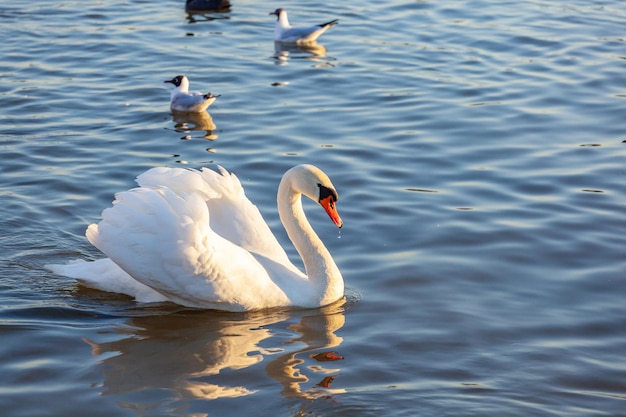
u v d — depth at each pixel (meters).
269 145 15.66
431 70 20.16
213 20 24.92
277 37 22.89
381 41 22.67
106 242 10.23
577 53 21.22
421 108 17.55
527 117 17.03
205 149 15.52
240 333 9.88
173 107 17.58
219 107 17.89
